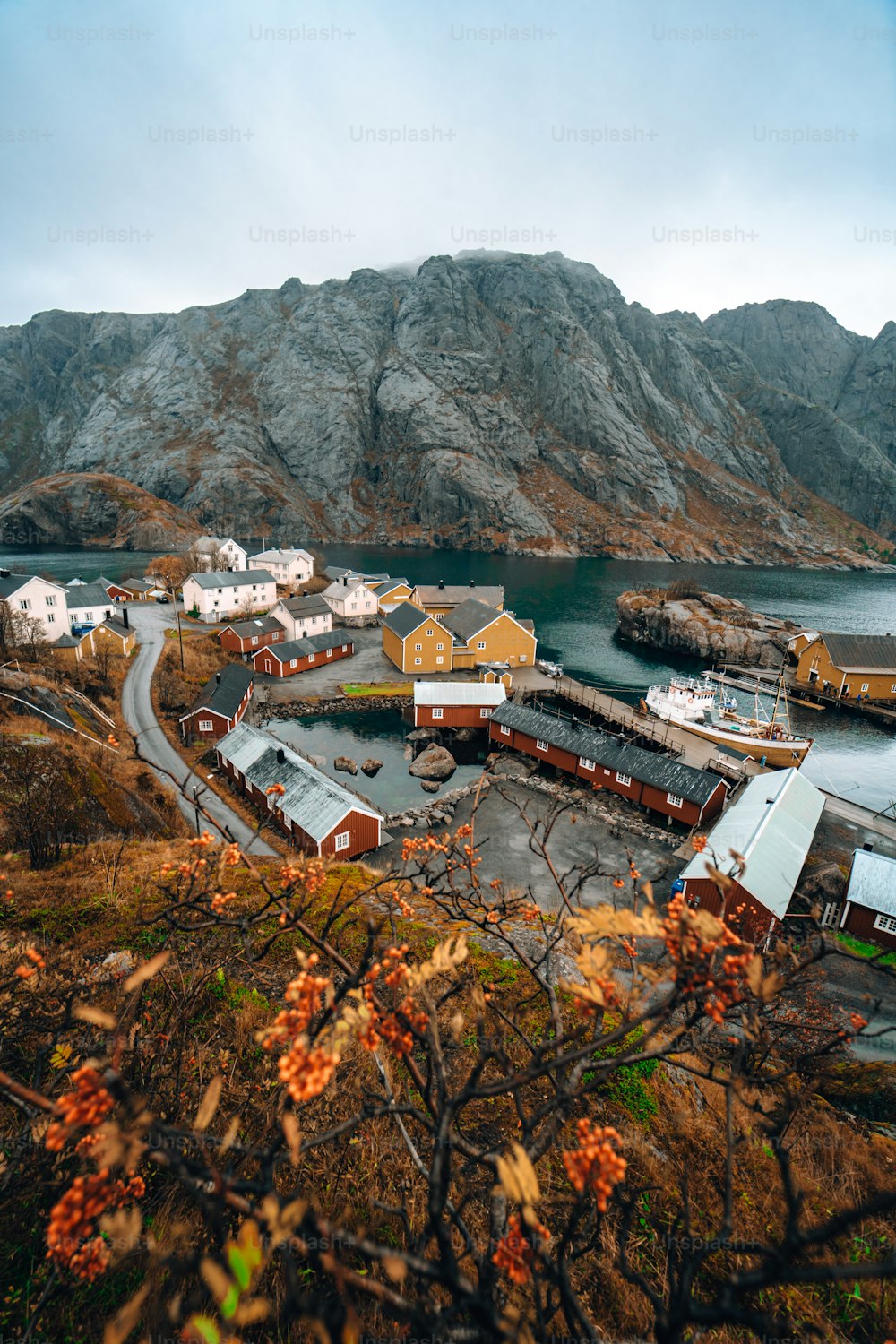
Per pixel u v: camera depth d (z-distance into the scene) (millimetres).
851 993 17781
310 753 40844
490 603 81125
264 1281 3834
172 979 7477
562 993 9234
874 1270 1443
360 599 79125
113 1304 3498
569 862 26359
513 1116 6555
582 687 54688
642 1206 5648
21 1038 4848
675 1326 1766
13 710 27516
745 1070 2730
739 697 61188
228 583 72500
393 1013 2777
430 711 43781
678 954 2559
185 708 40938
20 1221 3816
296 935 10773
